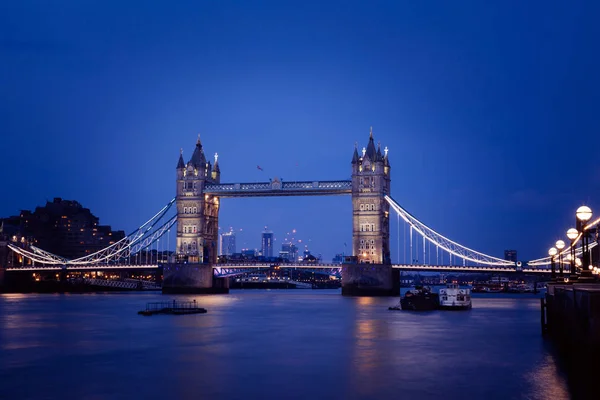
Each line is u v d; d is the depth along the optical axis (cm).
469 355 6581
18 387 5075
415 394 4769
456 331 9094
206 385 5128
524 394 4728
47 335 8625
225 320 11175
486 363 6072
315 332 9006
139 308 14912
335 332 9000
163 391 4912
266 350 7062
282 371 5706
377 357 6506
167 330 9275
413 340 7956
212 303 17862
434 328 9600
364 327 9800
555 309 7488
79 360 6384
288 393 4828
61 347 7369
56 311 13725
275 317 12000
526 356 6469
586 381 4544
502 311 14050
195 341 7912
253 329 9469
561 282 7575
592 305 4378
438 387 4997
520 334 8588
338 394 4791
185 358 6481
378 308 15112
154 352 6919
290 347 7312
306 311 13875
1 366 6044
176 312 12825
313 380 5303
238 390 4938
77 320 11119
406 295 14462
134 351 7012
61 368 5919
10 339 8175
